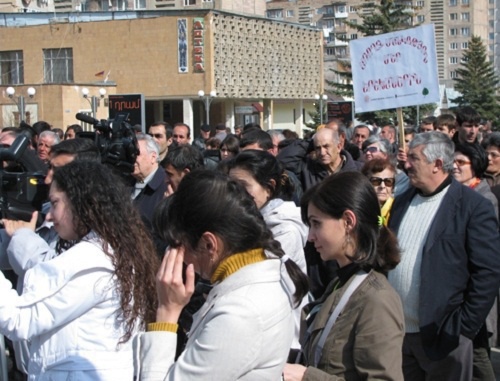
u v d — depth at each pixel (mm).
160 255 3717
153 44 39688
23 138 4457
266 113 45406
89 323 3254
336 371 3135
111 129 5809
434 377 4566
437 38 115250
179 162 5672
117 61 40531
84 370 3205
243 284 2475
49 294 3189
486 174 7598
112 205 3357
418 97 7957
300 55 47469
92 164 3447
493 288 4461
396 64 8039
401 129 8109
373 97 8211
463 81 54938
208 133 16969
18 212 4355
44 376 3246
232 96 40906
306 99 48656
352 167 7539
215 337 2391
